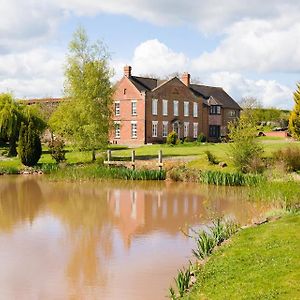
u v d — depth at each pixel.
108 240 15.55
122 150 47.91
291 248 11.11
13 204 22.53
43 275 12.09
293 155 30.06
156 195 25.33
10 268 12.63
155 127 59.00
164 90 60.12
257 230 13.54
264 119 80.25
